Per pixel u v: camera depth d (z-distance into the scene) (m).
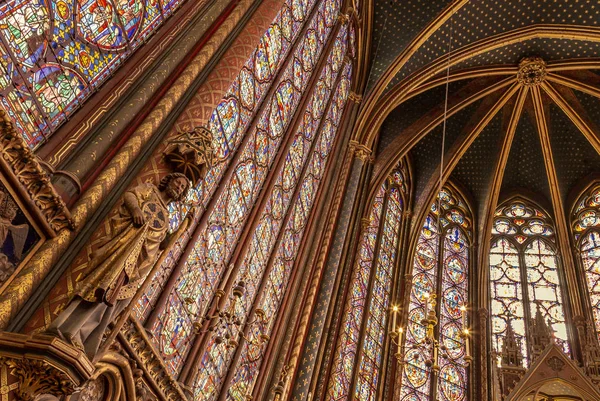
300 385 10.20
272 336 10.20
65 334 4.96
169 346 7.43
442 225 18.44
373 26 16.09
